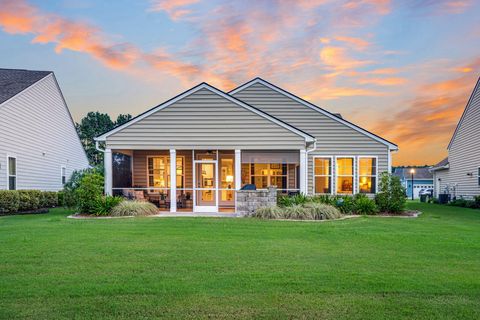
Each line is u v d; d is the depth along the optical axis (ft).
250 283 15.81
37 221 36.58
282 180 57.31
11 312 12.55
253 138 46.98
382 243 25.36
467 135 75.61
